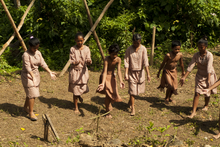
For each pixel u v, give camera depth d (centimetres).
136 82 526
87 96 625
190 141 424
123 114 534
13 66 821
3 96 589
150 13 966
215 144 420
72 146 393
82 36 513
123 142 420
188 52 974
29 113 493
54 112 534
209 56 483
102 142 395
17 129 454
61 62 812
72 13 796
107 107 522
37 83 489
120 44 872
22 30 868
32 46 461
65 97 614
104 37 869
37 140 417
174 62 552
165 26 947
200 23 1012
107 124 490
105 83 506
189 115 523
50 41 866
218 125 484
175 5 952
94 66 816
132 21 960
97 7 873
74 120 504
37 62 483
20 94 612
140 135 446
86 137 404
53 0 773
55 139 414
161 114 533
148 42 995
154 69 824
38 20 819
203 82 501
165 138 431
